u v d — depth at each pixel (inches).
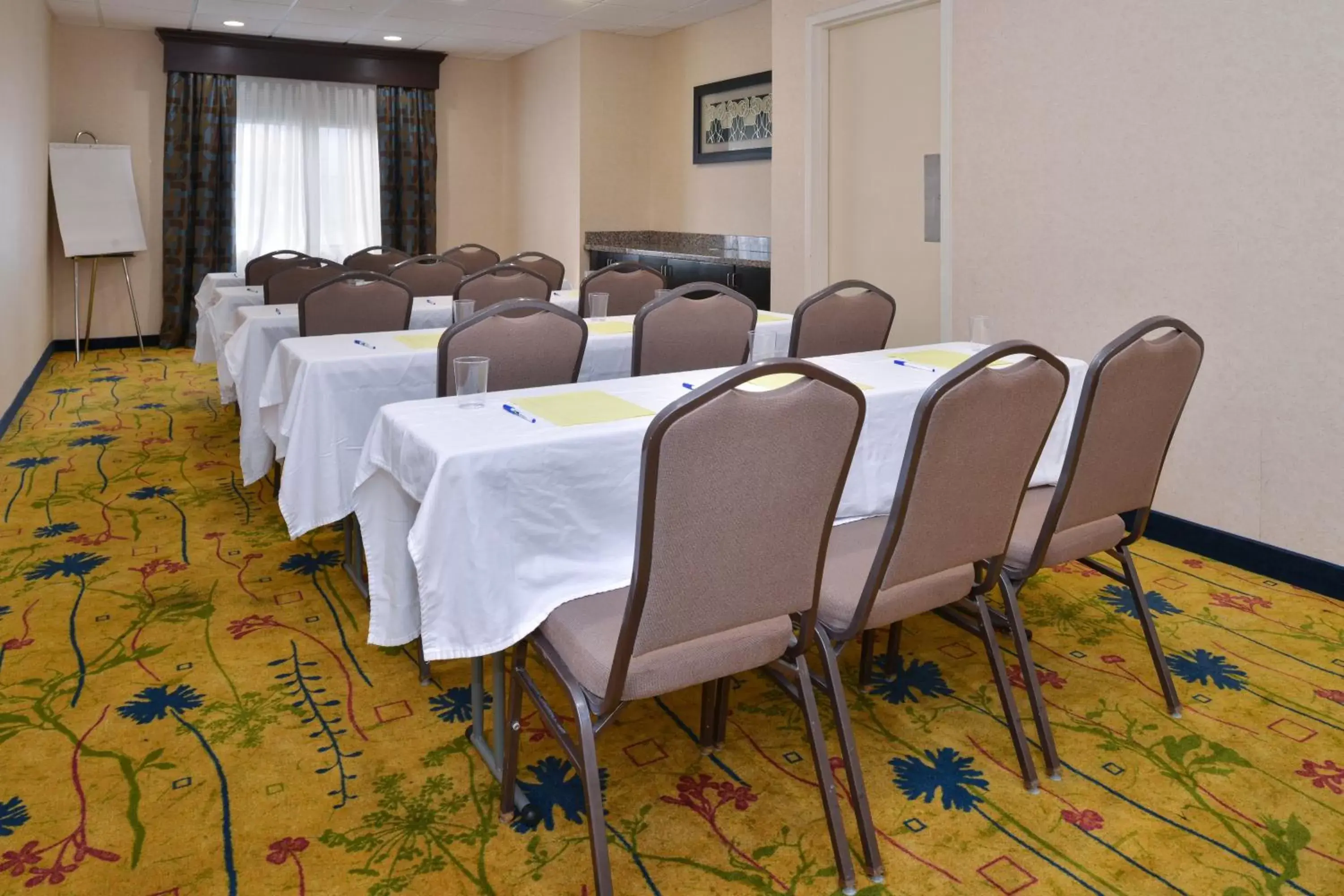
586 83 303.1
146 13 280.5
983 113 160.9
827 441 60.0
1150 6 134.2
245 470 149.3
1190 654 104.0
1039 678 98.5
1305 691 95.6
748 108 270.1
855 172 200.4
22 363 232.2
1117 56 139.2
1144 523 89.3
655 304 128.2
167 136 307.7
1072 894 65.9
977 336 117.9
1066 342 151.4
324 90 330.3
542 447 72.0
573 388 95.1
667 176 310.3
